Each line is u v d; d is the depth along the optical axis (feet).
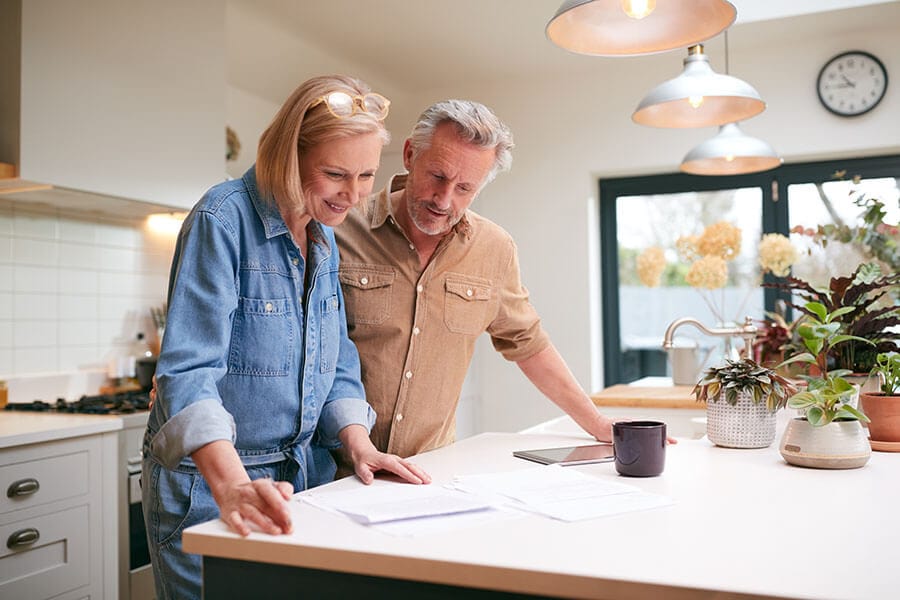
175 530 4.65
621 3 6.12
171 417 4.01
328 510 3.86
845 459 4.83
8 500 8.36
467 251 6.22
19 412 10.20
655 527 3.51
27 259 11.21
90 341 12.12
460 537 3.38
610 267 18.10
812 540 3.29
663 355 17.85
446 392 6.31
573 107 17.47
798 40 15.66
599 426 6.23
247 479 3.80
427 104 18.43
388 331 6.10
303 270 4.95
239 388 4.70
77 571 9.15
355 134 4.41
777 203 16.75
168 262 13.53
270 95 15.98
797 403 4.99
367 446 4.86
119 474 9.78
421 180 5.53
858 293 8.21
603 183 18.15
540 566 2.98
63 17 9.78
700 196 17.48
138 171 10.81
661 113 9.99
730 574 2.87
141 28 10.88
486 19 14.11
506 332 6.57
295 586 3.38
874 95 15.16
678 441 6.03
